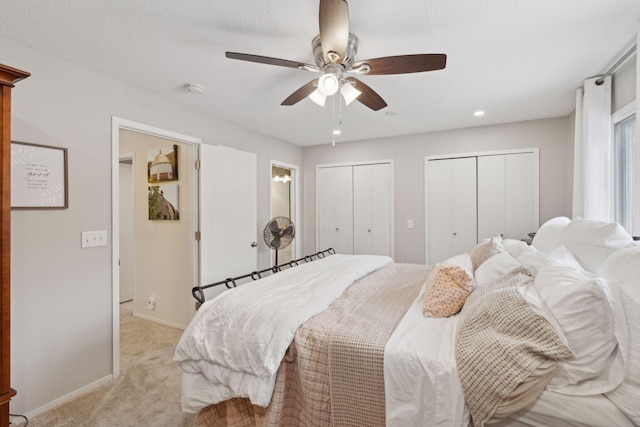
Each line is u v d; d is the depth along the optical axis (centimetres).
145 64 204
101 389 203
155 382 211
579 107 246
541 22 160
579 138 248
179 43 179
